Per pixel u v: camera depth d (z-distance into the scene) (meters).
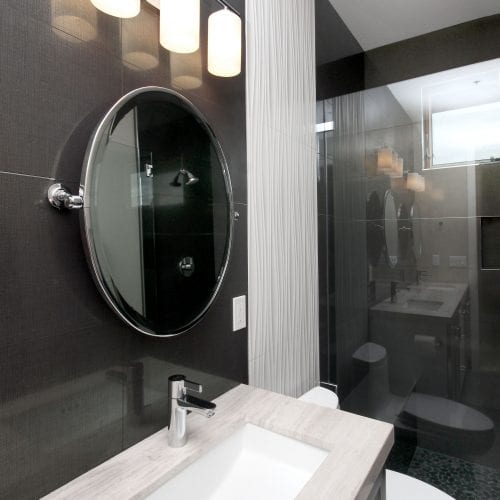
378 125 2.00
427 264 1.93
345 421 0.92
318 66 1.81
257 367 1.31
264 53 1.36
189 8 0.82
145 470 0.73
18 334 0.61
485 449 1.83
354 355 2.09
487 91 1.79
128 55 0.81
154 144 0.86
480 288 1.82
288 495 0.82
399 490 1.31
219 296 1.11
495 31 1.78
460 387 1.89
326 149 1.94
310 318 1.76
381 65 2.01
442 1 1.78
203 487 0.82
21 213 0.61
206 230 1.02
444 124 1.88
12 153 0.60
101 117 0.75
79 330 0.71
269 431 0.91
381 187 2.00
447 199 1.87
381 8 1.88
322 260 1.92
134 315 0.80
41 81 0.65
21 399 0.61
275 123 1.44
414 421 1.99
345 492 0.65
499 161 1.76
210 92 1.08
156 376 0.88
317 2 1.81
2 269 0.59
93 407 0.74
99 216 0.72
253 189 1.29
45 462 0.65
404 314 1.99
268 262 1.39
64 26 0.68
